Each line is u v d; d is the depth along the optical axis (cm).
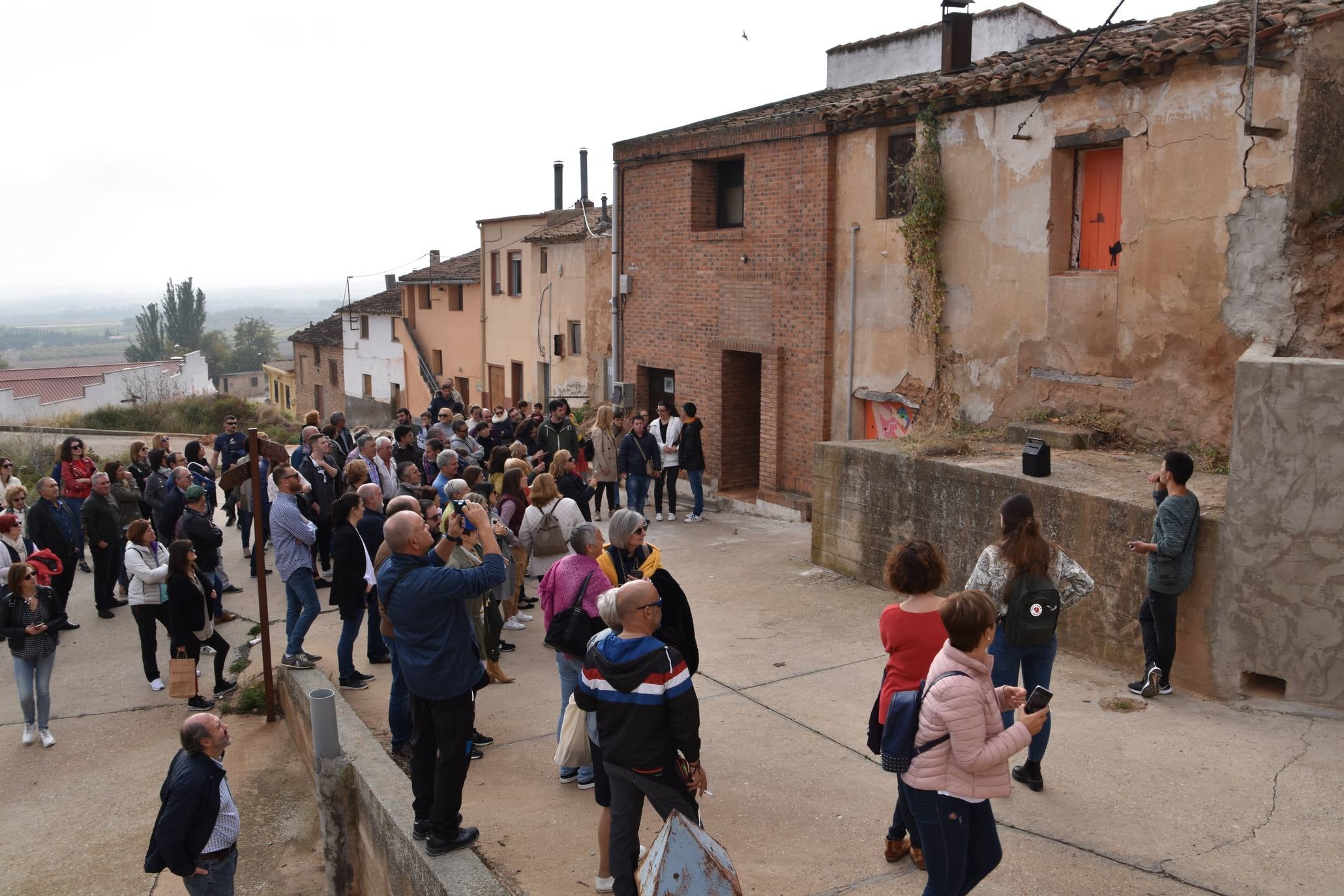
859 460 1112
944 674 400
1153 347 978
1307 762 605
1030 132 1085
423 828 550
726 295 1595
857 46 1852
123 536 1287
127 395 4600
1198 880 487
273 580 1362
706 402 1658
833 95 1691
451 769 537
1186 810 557
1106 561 800
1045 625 550
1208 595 716
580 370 2541
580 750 607
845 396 1410
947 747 396
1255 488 684
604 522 1533
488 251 3067
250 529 1477
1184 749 635
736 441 1664
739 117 1714
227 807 626
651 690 441
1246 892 475
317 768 661
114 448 3138
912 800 405
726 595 1106
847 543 1145
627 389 1834
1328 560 661
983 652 407
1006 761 395
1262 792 572
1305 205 854
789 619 1003
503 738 740
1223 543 702
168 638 1186
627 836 460
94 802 809
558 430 1537
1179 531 689
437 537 878
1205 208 920
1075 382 1062
